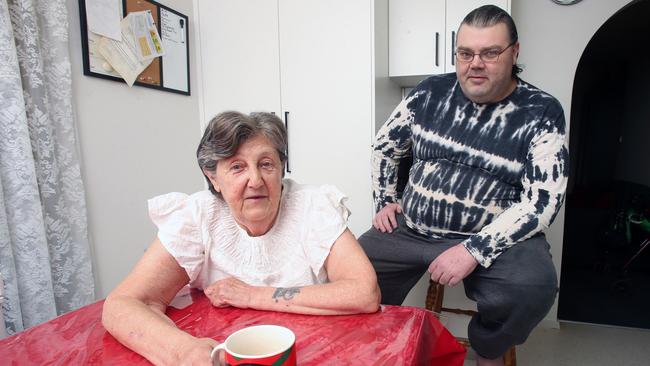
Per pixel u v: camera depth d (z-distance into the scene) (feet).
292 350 1.70
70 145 5.10
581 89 17.07
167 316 2.56
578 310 8.84
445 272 4.48
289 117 7.48
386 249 5.35
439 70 7.27
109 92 5.99
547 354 6.91
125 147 6.33
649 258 11.50
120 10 6.06
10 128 4.28
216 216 3.06
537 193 4.33
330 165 7.33
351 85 7.00
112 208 6.11
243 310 2.66
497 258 4.43
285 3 7.25
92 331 2.43
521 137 4.47
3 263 4.27
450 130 4.85
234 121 2.74
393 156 5.73
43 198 4.75
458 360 2.68
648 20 11.69
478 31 4.22
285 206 3.20
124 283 2.68
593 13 7.27
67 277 5.07
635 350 7.02
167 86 7.13
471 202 4.75
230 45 7.70
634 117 15.26
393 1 7.40
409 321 2.43
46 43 4.83
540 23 7.50
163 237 2.85
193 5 7.80
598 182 16.89
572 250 12.28
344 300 2.51
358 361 1.96
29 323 4.55
